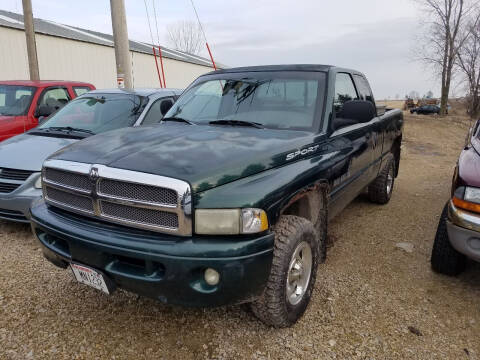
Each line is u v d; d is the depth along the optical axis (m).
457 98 33.00
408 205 5.81
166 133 2.95
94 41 17.47
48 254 2.69
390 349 2.54
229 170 2.28
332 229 4.73
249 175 2.38
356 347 2.55
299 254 2.69
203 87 3.95
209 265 2.09
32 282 3.33
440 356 2.48
